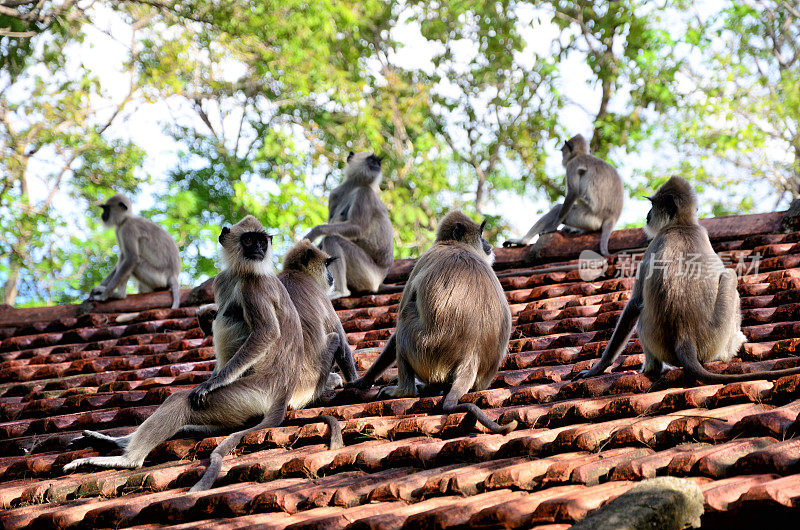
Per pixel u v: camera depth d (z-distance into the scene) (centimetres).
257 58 1964
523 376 581
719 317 502
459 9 2302
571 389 504
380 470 428
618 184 1192
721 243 831
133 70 2020
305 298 616
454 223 602
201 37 1989
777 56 2320
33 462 541
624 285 785
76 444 561
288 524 353
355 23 2075
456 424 467
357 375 648
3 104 1980
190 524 374
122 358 828
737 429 373
